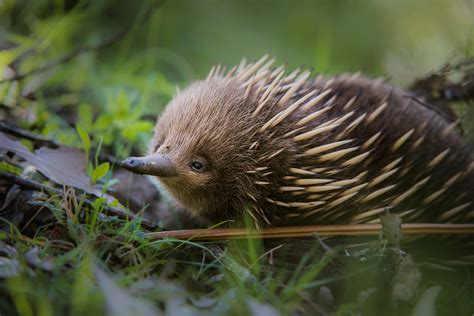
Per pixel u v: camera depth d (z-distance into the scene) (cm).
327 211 638
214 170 638
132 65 1166
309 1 1780
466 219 689
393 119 663
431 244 677
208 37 1570
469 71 858
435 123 700
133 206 756
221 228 679
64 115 930
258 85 669
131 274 505
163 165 618
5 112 819
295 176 625
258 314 462
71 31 1198
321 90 671
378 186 645
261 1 1728
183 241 574
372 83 719
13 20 1216
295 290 504
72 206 623
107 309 426
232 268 558
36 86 938
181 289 490
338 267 594
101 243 550
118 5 1435
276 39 1656
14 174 633
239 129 636
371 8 1762
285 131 632
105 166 649
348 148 632
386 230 584
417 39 1587
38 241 534
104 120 822
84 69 1045
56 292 450
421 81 874
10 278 438
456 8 1481
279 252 632
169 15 1566
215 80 690
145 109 949
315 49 1677
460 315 599
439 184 668
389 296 538
